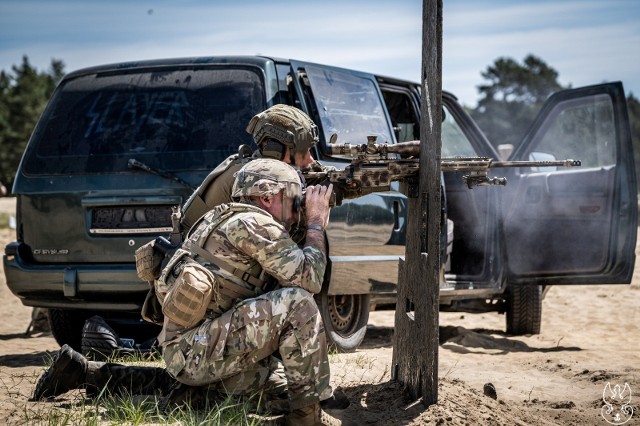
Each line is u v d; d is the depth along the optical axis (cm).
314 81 600
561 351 679
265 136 417
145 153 575
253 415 372
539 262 737
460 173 763
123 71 609
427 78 410
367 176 410
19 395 442
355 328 629
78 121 601
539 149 760
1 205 3067
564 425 439
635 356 644
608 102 714
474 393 454
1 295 1084
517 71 10088
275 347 367
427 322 403
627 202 700
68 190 582
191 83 586
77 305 584
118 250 569
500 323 898
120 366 429
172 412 367
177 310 357
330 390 366
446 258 690
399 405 414
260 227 364
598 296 1123
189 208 442
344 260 585
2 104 8206
